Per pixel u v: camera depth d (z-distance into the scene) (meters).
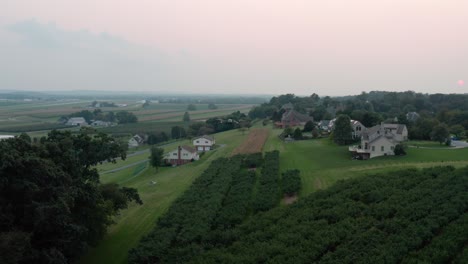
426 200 45.56
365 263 33.09
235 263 35.22
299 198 53.09
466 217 39.88
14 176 31.55
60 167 36.59
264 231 42.53
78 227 33.44
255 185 63.09
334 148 90.19
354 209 45.28
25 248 29.47
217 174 71.88
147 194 64.81
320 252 36.38
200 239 42.84
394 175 56.75
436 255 32.84
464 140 99.06
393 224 39.81
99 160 47.06
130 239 45.34
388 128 98.62
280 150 93.25
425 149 82.12
